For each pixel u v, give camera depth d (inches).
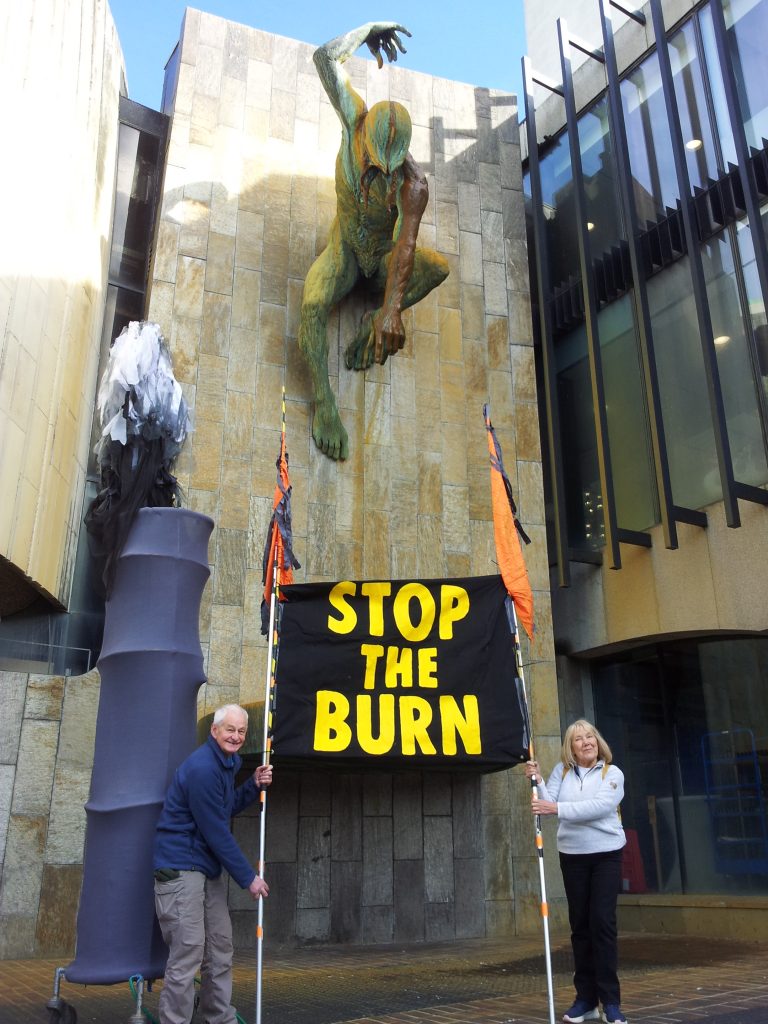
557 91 624.4
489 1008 213.8
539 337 609.3
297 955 352.2
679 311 513.7
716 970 277.7
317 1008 223.5
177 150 490.9
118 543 202.4
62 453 430.6
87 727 387.5
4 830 360.5
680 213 516.7
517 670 205.6
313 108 536.7
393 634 209.3
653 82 557.6
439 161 564.1
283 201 510.9
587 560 519.2
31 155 405.7
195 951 164.6
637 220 516.4
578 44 588.4
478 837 430.9
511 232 567.5
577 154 542.6
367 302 517.7
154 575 201.2
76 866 367.6
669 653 508.4
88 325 470.6
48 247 418.0
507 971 290.2
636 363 533.6
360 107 462.0
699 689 488.7
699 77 526.6
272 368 476.7
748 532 445.7
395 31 486.9
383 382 501.7
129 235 528.7
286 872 393.7
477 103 589.9
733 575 449.4
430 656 207.6
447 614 211.8
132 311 515.8
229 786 177.2
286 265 499.8
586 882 195.5
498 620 210.7
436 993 245.1
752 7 502.3
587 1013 192.7
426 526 483.5
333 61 460.4
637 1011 200.7
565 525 498.0
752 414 460.8
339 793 414.9
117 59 534.9
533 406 530.0
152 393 209.0
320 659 205.8
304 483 463.8
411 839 419.8
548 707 466.6
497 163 581.0
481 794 438.3
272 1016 211.9
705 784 474.9
